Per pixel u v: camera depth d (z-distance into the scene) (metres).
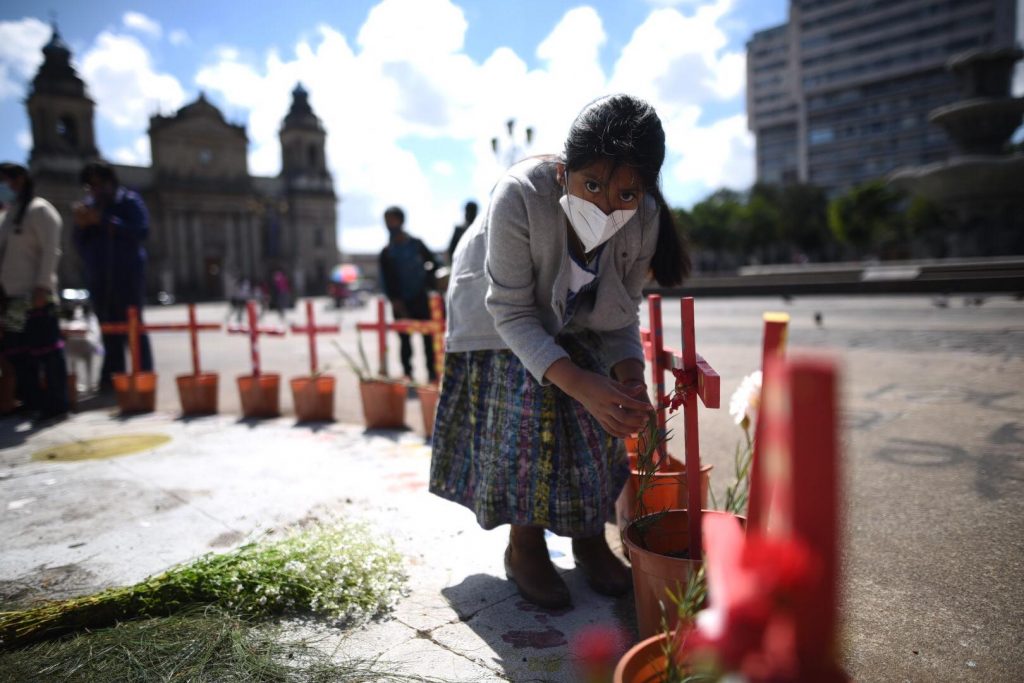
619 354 1.93
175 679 1.54
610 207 1.53
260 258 66.19
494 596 2.00
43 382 5.09
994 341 7.11
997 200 21.23
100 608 1.79
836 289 18.27
